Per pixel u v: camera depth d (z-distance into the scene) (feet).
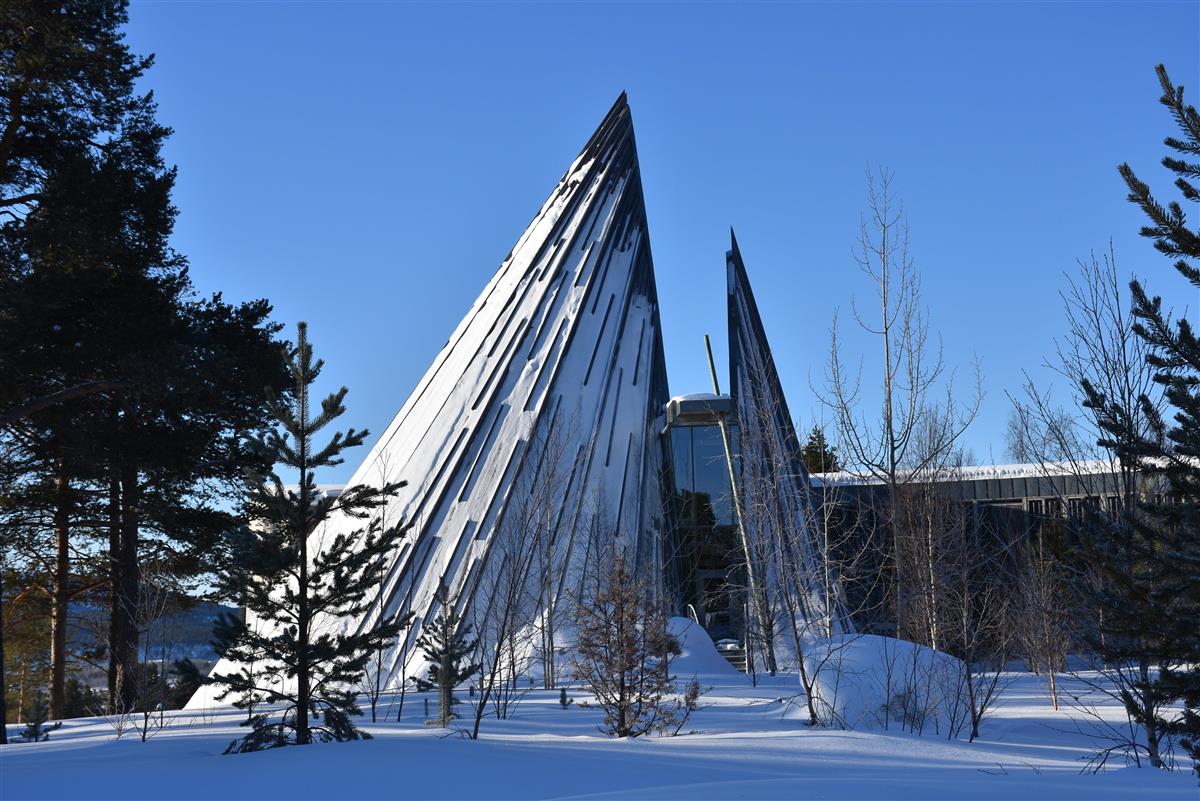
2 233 67.21
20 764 41.29
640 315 180.34
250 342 85.66
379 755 35.06
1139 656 35.32
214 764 34.88
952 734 52.11
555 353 147.23
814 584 83.82
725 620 129.90
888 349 64.13
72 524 94.68
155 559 94.48
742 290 182.60
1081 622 48.32
